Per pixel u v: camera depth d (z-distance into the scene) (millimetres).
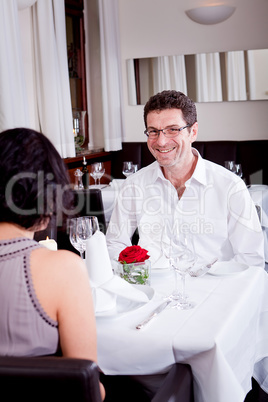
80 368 900
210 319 1478
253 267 1896
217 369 1335
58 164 1137
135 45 5848
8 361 931
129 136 6027
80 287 1104
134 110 5957
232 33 5500
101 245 1558
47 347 1093
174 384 1302
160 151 2207
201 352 1357
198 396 1389
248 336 1676
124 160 5840
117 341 1419
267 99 5438
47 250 1129
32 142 1099
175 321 1474
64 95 4930
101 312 1527
